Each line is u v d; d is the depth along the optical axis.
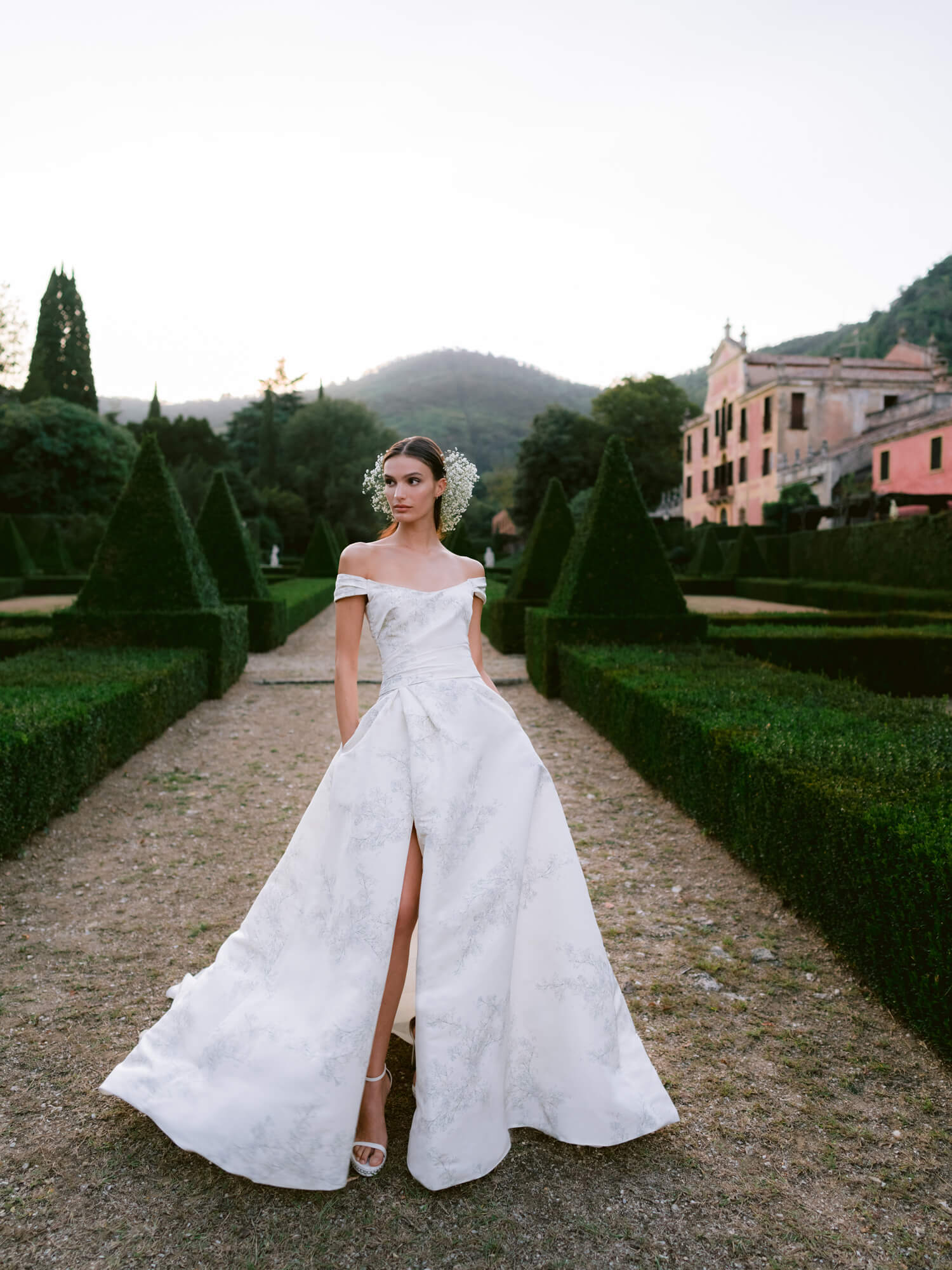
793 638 9.19
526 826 1.94
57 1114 2.06
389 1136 2.00
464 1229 1.70
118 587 8.42
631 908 3.43
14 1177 1.83
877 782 3.08
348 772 1.94
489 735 2.00
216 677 8.27
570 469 48.56
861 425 36.41
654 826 4.46
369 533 57.50
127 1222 1.71
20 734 3.81
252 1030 1.83
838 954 2.93
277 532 51.16
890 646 9.24
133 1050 2.09
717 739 3.96
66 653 7.45
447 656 2.06
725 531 34.44
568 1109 1.90
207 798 4.98
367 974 1.76
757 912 3.35
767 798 3.43
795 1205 1.78
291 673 10.04
